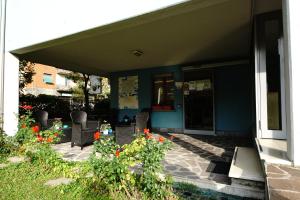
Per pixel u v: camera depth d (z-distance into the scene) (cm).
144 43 538
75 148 530
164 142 249
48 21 440
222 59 700
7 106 518
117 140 465
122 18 343
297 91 211
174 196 249
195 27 430
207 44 546
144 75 867
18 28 495
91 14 379
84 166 344
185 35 479
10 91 524
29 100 978
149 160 237
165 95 823
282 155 242
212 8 346
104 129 456
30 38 472
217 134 705
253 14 362
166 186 247
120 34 470
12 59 529
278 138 343
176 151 477
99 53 632
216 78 712
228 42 530
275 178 190
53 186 292
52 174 335
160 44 546
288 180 186
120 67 851
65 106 1137
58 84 2473
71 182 303
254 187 257
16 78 538
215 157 424
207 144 557
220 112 703
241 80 671
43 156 364
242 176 263
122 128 472
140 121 539
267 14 354
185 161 395
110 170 241
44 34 448
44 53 627
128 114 903
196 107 750
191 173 328
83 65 810
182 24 414
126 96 911
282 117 339
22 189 283
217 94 709
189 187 287
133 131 478
